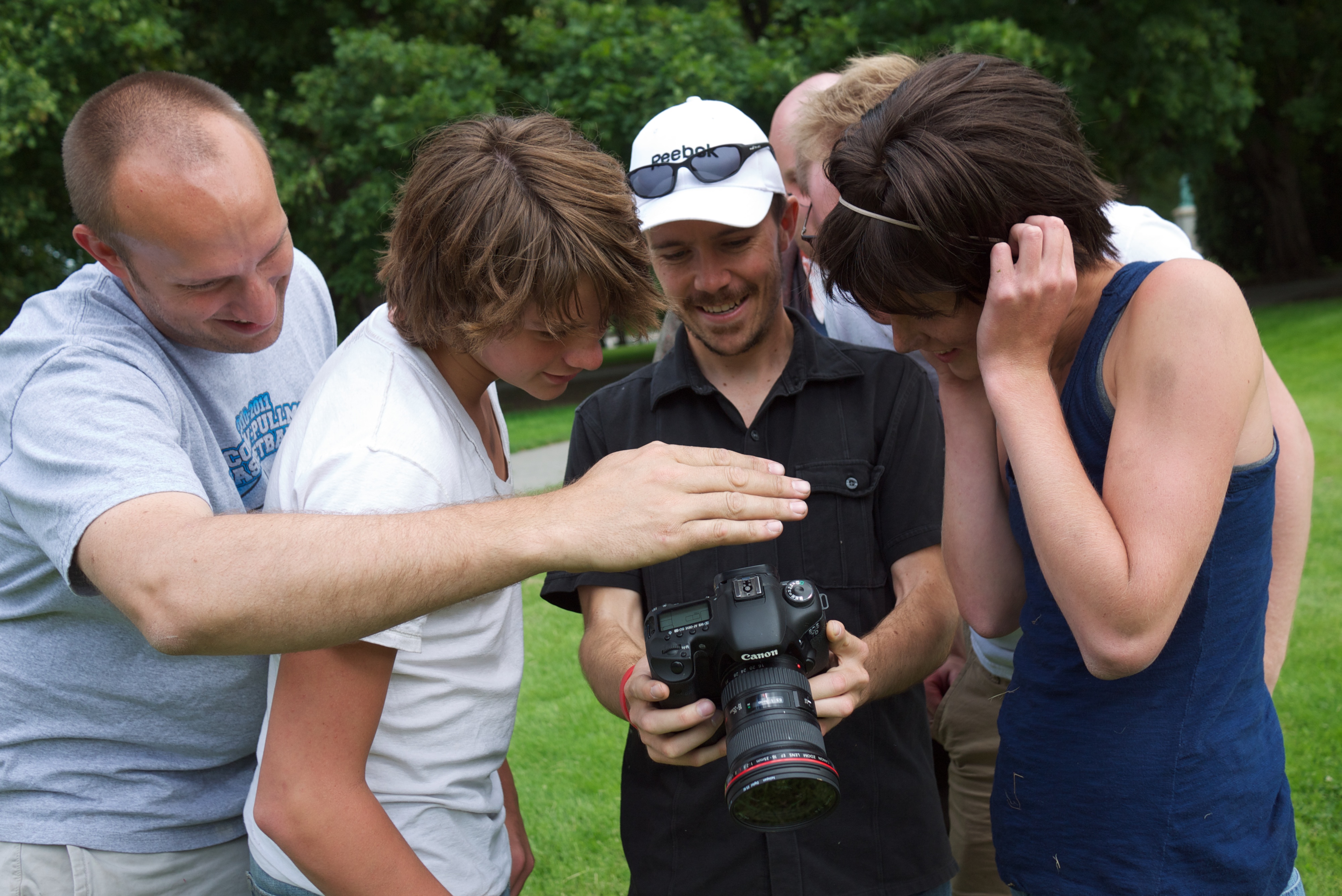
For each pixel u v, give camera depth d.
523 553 1.27
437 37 15.05
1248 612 1.49
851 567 2.05
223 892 1.84
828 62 13.45
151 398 1.57
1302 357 11.75
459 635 1.56
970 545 1.95
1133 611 1.35
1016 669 1.71
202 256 1.53
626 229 1.57
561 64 13.48
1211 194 26.08
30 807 1.71
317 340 2.17
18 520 1.55
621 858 3.42
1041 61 13.49
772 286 2.10
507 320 1.48
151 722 1.72
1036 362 1.50
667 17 13.64
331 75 13.30
